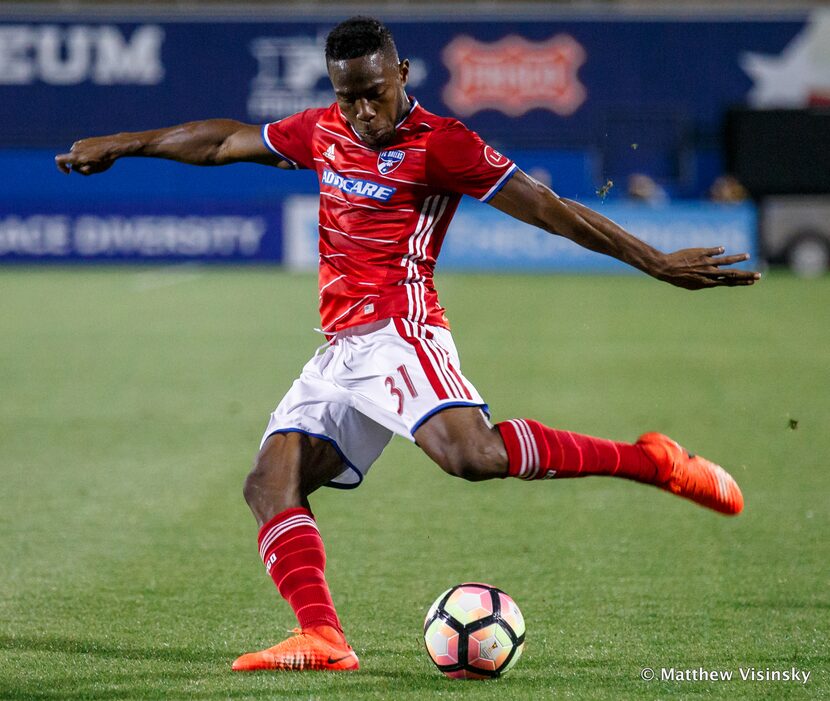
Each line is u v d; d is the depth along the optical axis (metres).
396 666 15.45
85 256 98.19
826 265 99.44
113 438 34.41
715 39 106.56
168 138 16.94
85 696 14.05
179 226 97.75
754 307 73.81
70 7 109.00
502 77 107.19
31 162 107.00
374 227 15.63
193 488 28.20
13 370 47.88
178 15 107.06
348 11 107.62
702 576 20.73
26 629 17.27
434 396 15.09
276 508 15.58
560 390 42.69
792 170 103.44
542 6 107.62
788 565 21.55
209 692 14.17
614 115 107.56
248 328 61.50
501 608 15.03
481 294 78.88
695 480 15.73
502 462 14.70
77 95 108.25
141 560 21.78
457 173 15.14
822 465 30.92
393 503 27.00
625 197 105.94
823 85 106.44
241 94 108.12
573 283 87.94
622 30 106.62
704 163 107.81
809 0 111.12
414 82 107.69
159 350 53.72
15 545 22.88
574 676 15.04
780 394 42.03
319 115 16.14
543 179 106.00
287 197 106.81
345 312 15.99
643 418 37.31
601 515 25.77
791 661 15.80
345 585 20.09
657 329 61.88
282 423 16.08
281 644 15.12
